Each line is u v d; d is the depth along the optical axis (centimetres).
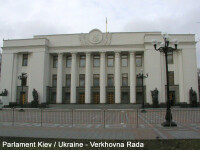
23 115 2195
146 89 3875
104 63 4072
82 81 4250
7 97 4184
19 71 4272
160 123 1466
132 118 1850
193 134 1027
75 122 1556
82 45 4131
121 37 4088
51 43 4275
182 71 3838
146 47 3884
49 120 1684
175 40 1529
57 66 4341
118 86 3978
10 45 4291
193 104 3656
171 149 729
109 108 3672
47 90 4206
